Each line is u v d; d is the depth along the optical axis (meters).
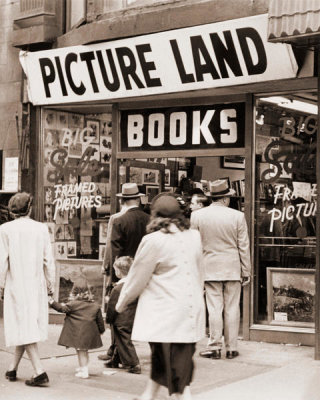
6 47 10.43
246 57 7.86
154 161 9.23
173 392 4.89
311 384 6.45
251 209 8.47
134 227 7.48
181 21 8.33
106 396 6.08
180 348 4.93
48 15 9.70
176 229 5.06
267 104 8.45
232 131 8.63
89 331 6.64
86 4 9.40
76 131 9.80
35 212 9.97
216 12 8.08
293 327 8.29
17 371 6.93
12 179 10.29
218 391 6.23
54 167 9.92
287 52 7.53
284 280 8.37
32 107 10.02
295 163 8.27
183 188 9.07
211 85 8.23
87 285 9.51
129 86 8.84
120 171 9.42
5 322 6.34
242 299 8.60
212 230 7.62
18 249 6.36
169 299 4.92
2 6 10.49
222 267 7.58
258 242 8.52
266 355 7.70
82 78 9.21
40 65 9.55
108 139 9.54
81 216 9.70
